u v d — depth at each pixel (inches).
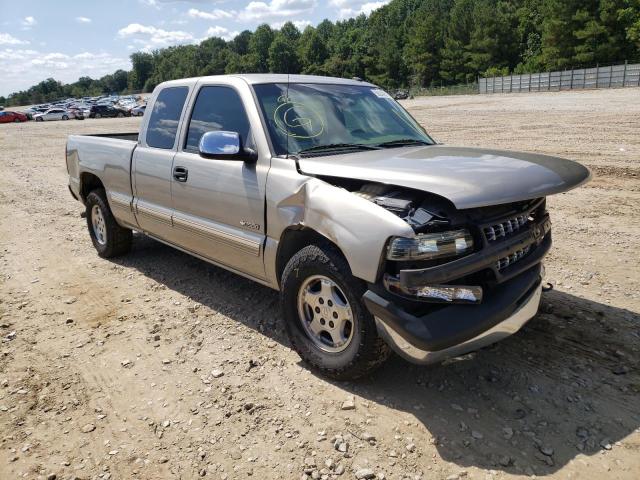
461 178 113.4
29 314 185.8
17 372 147.9
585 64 2556.6
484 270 122.0
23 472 110.4
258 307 184.1
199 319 176.7
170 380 141.6
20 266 238.1
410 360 117.2
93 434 121.6
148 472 109.7
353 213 121.0
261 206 147.6
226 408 128.9
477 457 109.3
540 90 2252.7
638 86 1857.8
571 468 105.3
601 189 336.5
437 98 2278.5
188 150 179.5
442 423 119.8
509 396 128.2
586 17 2512.3
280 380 139.5
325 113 163.8
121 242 238.7
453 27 3521.2
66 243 273.4
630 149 475.5
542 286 151.4
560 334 155.1
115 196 219.1
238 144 146.3
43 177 519.2
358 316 124.3
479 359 144.3
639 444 111.0
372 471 106.6
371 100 181.9
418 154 140.6
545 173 120.7
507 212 126.3
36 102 7283.5
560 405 124.3
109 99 3656.5
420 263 114.3
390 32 4352.9
